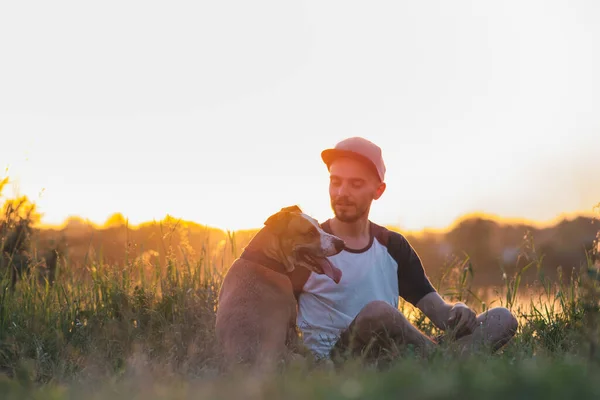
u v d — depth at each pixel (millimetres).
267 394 2762
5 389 3648
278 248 5004
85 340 5672
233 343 4699
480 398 2453
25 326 5879
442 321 5293
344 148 5211
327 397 2520
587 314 4832
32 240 7508
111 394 3381
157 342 5473
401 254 5371
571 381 2543
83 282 6840
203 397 2867
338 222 5281
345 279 5121
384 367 4332
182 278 6637
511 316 5102
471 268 7039
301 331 5211
